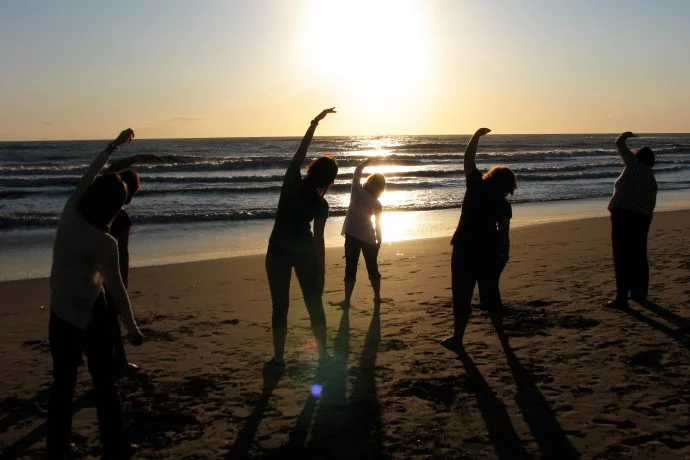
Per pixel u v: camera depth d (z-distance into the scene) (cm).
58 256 337
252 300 770
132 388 462
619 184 654
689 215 1623
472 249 530
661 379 456
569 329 591
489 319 636
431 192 2533
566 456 345
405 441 369
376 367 499
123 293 348
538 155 5334
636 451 347
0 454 363
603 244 1164
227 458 354
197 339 591
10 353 561
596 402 417
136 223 1667
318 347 521
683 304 668
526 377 468
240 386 464
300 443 370
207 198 2311
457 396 436
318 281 487
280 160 4041
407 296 760
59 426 350
